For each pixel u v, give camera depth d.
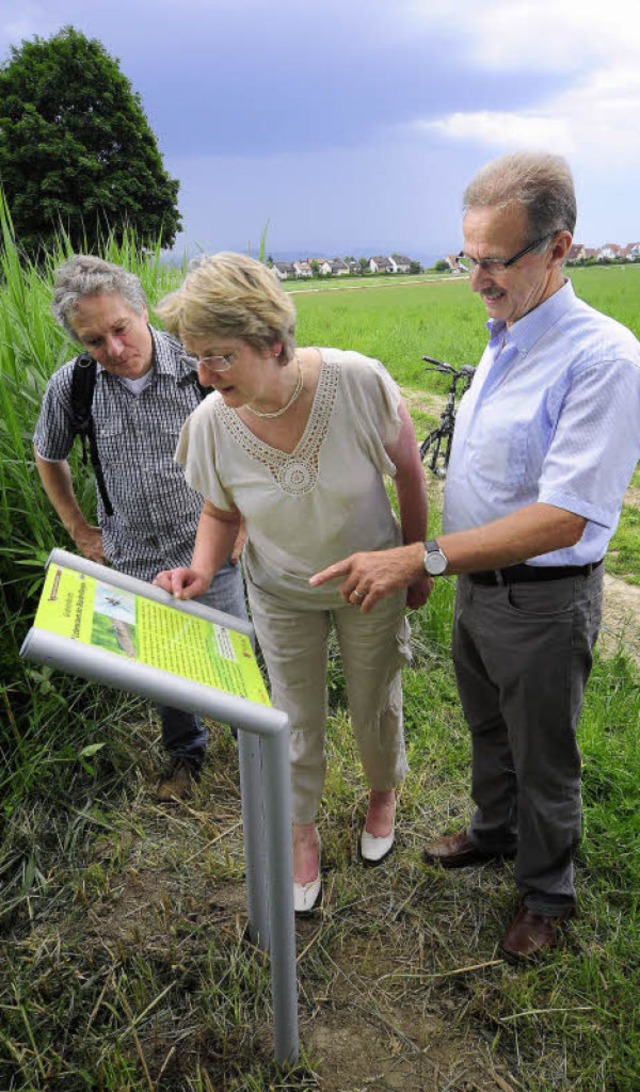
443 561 1.68
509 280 1.65
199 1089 1.81
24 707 2.94
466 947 2.24
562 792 2.04
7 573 3.04
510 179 1.58
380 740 2.38
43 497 3.14
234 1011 2.04
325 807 2.78
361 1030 2.02
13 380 3.22
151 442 2.43
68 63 28.47
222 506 2.06
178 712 2.78
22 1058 1.92
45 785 2.76
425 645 3.79
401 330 17.62
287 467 1.86
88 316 2.17
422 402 10.59
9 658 2.86
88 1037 1.97
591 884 2.42
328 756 3.03
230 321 1.48
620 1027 1.95
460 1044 1.98
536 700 1.92
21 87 28.62
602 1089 1.85
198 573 2.01
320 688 2.29
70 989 2.10
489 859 2.53
